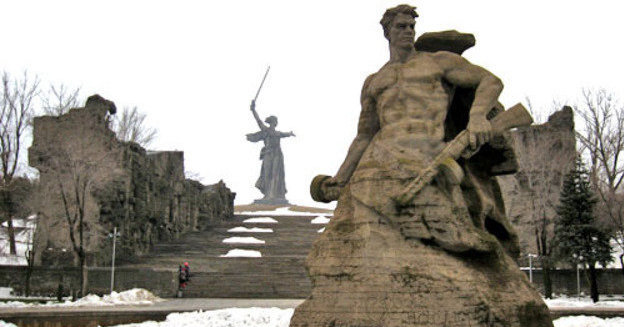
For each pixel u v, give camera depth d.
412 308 9.48
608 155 43.50
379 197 10.08
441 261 9.70
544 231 34.09
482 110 10.45
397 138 10.43
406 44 11.12
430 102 10.57
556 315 19.12
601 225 35.53
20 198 46.72
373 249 9.96
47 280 33.38
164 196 48.12
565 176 37.12
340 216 10.60
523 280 10.20
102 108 39.91
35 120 39.88
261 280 34.31
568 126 41.44
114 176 39.69
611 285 34.72
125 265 38.12
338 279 10.09
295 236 48.97
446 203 9.78
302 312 10.26
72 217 38.47
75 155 38.56
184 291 32.75
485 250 9.83
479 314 9.26
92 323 18.47
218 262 37.44
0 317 17.50
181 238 49.16
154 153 49.84
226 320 17.39
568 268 37.38
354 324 9.70
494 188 11.62
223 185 62.19
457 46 11.64
